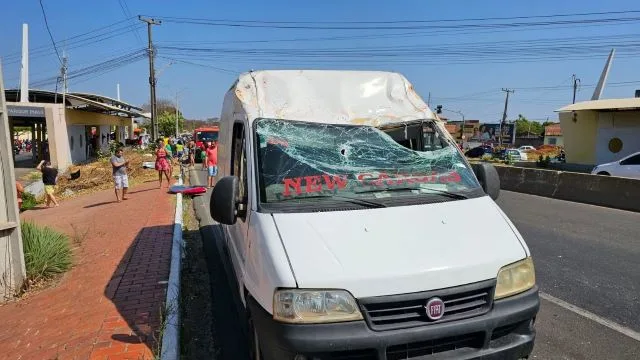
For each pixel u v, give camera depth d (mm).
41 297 6117
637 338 4594
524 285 3264
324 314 2877
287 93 4398
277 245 3160
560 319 5039
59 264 6953
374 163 4031
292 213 3461
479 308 3088
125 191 15461
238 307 5117
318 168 3895
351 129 4223
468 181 4113
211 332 5020
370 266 2982
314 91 4445
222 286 6383
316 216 3414
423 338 2900
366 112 4395
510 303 3152
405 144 4336
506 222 3627
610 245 8180
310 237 3193
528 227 9812
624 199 12375
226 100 6180
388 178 3936
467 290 3029
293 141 4027
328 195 3730
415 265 3012
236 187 3729
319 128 4164
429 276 2979
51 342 4594
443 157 4238
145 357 4051
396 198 3752
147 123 92625
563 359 4203
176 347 4203
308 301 2881
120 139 51281
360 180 3877
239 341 4797
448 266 3037
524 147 66250
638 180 12016
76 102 30500
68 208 15453
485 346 3062
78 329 4805
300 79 4504
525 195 15359
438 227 3379
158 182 20641
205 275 6852
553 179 14812
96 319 5016
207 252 8078
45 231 7406
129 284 6180
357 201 3664
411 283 2945
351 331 2859
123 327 4754
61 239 7520
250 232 3561
